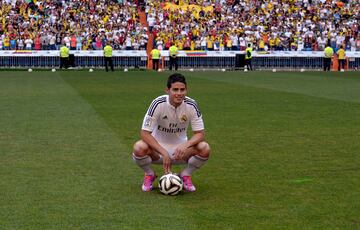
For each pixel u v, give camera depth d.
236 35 62.28
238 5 66.81
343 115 20.23
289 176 11.24
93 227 8.16
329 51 54.56
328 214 8.79
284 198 9.67
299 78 42.00
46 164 12.17
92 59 55.53
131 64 56.41
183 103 10.11
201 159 10.05
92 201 9.46
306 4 68.06
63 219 8.52
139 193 9.96
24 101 24.33
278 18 65.81
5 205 9.21
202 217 8.62
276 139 15.35
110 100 25.00
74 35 59.06
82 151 13.51
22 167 11.89
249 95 27.69
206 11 65.75
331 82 37.62
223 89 31.38
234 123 18.20
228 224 8.30
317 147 14.26
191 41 60.66
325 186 10.45
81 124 17.66
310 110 21.67
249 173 11.49
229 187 10.38
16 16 61.19
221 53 56.97
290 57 57.75
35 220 8.46
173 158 10.28
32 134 15.84
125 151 13.49
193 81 38.16
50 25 60.12
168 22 63.72
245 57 55.25
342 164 12.33
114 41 58.69
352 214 8.79
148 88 31.88
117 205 9.23
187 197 9.73
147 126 10.01
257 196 9.80
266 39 61.91
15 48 57.75
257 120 18.88
